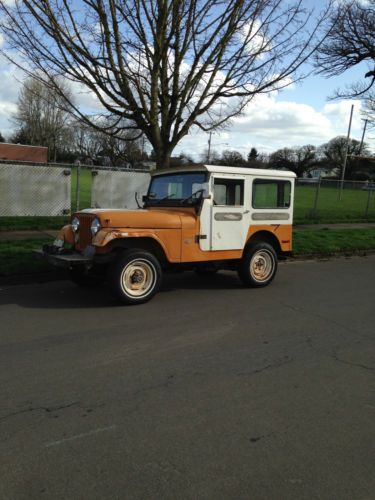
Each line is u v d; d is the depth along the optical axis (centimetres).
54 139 5953
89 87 823
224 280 835
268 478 267
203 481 262
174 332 530
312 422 332
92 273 689
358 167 8700
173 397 366
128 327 544
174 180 733
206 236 695
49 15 728
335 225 1712
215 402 359
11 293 697
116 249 646
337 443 305
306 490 257
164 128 891
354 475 271
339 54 1845
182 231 671
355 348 491
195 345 488
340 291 770
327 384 398
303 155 10225
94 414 335
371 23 1741
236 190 724
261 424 328
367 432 320
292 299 704
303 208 2461
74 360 438
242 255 748
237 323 571
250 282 762
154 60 802
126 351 465
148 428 318
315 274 925
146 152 3731
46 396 362
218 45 809
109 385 385
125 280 629
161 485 258
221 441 304
